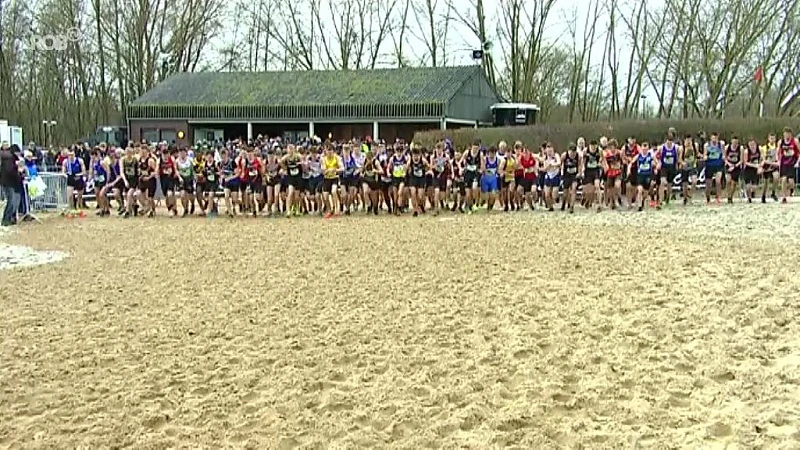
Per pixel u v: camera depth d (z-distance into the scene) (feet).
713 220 54.19
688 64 128.98
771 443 16.42
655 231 49.06
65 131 162.50
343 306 30.14
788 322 25.48
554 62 161.58
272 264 40.04
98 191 69.26
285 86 145.18
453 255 41.29
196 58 176.24
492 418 18.65
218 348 24.88
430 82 137.39
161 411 19.57
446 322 27.35
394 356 23.61
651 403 19.20
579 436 17.37
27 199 66.18
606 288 31.78
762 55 125.18
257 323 27.86
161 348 25.00
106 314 29.81
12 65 147.43
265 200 65.31
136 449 17.34
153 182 66.69
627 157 63.46
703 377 20.83
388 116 132.98
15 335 27.02
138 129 144.46
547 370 21.98
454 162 64.80
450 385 20.97
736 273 33.50
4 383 21.95
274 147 76.13
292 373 22.27
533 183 64.54
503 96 158.30
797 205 62.75
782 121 89.61
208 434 18.12
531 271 36.11
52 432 18.40
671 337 24.62
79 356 24.35
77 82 160.66
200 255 43.68
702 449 16.43
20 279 37.60
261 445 17.47
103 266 40.83
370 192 64.59
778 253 38.50
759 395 19.26
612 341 24.52
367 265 38.99
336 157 64.64
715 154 65.21
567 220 56.95
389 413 19.20
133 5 160.15
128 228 58.39
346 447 17.20
